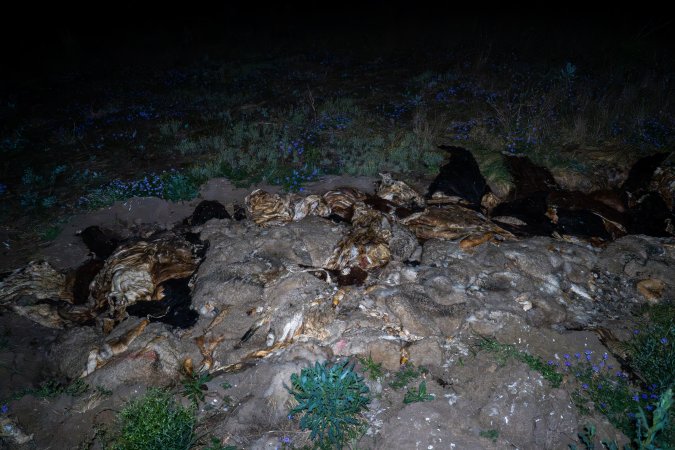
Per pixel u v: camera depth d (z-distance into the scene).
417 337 2.57
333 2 9.93
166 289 2.98
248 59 7.47
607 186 3.82
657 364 2.35
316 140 4.49
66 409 2.31
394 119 4.82
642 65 5.79
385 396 2.29
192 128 4.90
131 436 2.00
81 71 7.38
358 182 3.82
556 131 4.33
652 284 2.89
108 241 3.42
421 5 9.33
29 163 4.40
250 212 3.53
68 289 3.09
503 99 4.96
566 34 7.05
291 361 2.39
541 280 2.90
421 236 3.29
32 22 9.30
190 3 10.05
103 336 2.71
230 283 2.84
